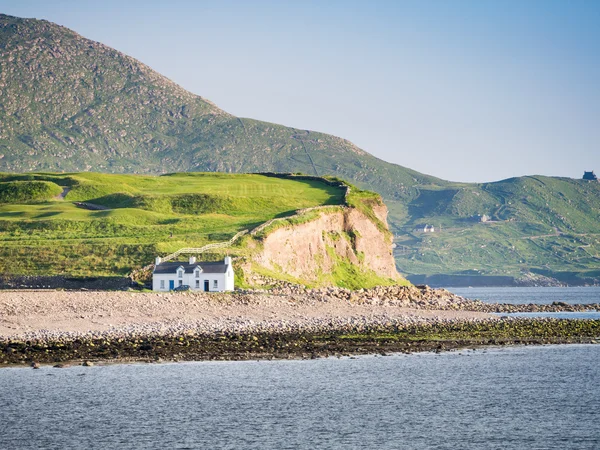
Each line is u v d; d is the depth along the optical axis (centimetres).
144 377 17100
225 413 14425
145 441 12625
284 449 12325
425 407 15038
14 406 14575
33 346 19738
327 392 16138
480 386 16788
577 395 16038
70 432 13062
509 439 12912
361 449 12356
